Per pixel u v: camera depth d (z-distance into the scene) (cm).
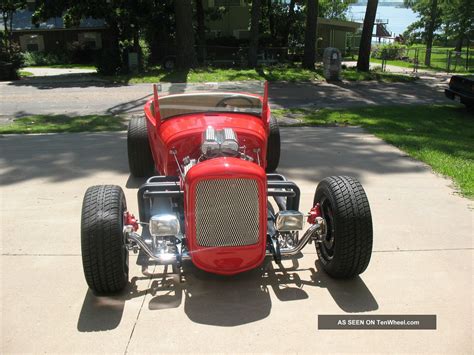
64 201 571
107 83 2055
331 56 2159
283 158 746
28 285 394
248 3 3412
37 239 475
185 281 399
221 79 2073
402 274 409
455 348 318
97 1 2327
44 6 2408
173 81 2020
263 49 3078
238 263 361
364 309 360
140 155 629
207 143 401
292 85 2022
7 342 326
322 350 316
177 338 329
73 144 864
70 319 350
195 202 349
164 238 392
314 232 391
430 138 898
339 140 884
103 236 347
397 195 589
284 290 386
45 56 3712
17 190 610
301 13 3488
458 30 4109
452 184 627
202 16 2859
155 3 2586
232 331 335
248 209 353
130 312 358
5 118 1269
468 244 462
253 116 523
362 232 363
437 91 1880
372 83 2147
